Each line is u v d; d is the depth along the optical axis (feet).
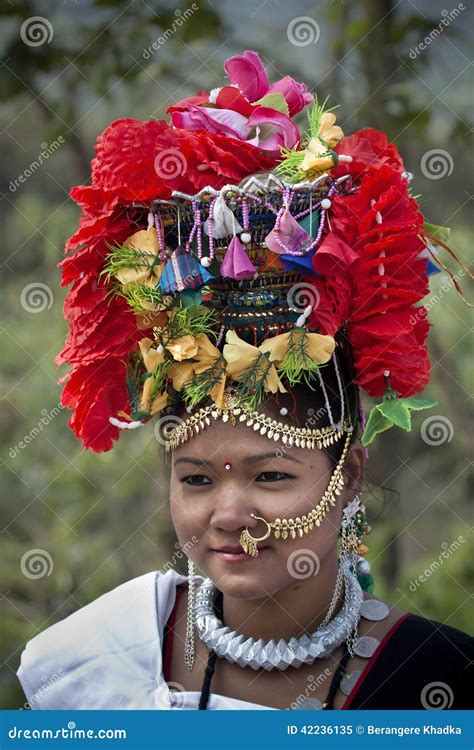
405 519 17.42
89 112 15.97
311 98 7.13
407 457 17.02
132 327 6.89
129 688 7.27
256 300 6.70
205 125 6.73
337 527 6.91
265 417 6.58
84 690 7.38
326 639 6.81
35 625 15.96
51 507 16.88
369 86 14.79
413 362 6.72
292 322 6.70
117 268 6.70
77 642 7.57
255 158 6.66
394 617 7.07
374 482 8.74
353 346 6.84
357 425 7.09
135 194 6.64
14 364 18.08
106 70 15.29
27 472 17.20
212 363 6.63
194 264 6.61
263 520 6.55
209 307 6.83
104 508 16.93
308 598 6.84
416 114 14.89
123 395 7.21
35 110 18.08
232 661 6.92
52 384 17.88
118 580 16.66
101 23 15.10
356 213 6.48
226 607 7.11
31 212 18.84
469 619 15.16
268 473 6.61
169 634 7.52
